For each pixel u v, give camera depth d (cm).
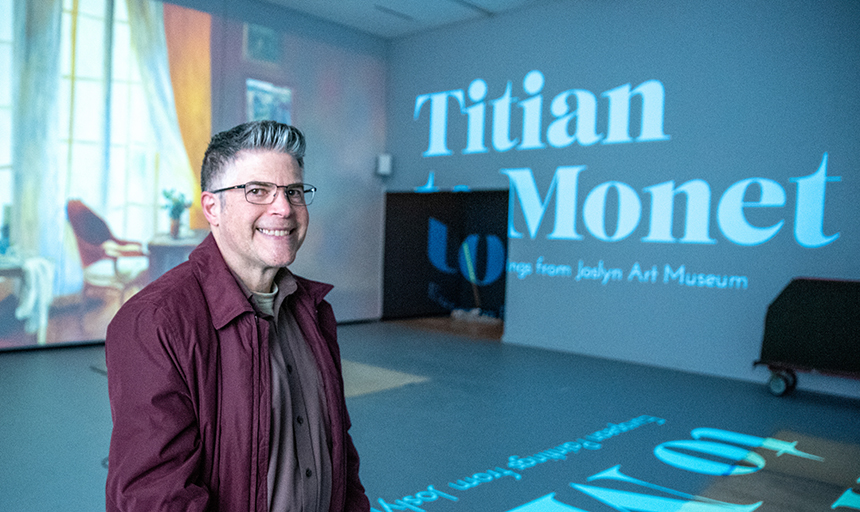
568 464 342
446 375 554
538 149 716
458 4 723
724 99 583
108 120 613
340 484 122
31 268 578
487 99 762
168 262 661
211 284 106
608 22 656
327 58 804
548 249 709
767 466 348
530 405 463
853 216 516
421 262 952
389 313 910
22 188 567
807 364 509
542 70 710
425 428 400
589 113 672
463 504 287
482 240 979
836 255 525
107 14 607
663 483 319
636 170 640
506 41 743
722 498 302
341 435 123
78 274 605
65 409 412
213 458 100
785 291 524
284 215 107
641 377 571
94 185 608
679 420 434
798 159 543
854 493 312
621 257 652
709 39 590
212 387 100
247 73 719
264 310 117
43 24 570
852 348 491
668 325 621
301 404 117
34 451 335
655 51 624
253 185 106
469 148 782
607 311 662
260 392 105
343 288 848
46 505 272
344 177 838
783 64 549
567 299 693
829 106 526
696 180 601
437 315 982
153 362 92
